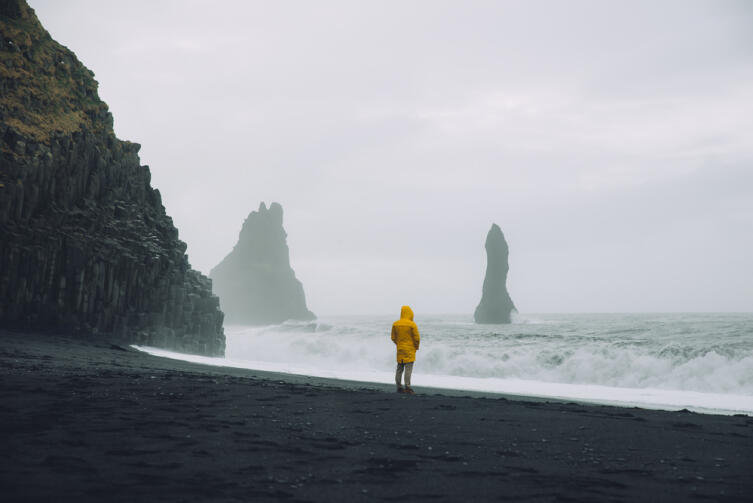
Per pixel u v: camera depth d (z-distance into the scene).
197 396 9.86
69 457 5.00
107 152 38.53
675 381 24.52
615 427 8.27
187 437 6.12
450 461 5.51
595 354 28.17
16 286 30.17
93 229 34.72
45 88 36.84
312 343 43.84
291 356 43.56
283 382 14.70
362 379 24.19
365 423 7.79
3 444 5.46
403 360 14.73
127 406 8.27
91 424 6.66
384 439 6.59
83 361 17.20
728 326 57.38
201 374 15.63
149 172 43.41
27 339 25.50
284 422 7.53
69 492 3.95
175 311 38.84
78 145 35.91
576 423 8.55
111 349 27.23
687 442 7.14
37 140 33.31
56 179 34.16
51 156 33.53
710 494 4.47
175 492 4.07
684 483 4.86
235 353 45.19
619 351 27.75
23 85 35.25
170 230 42.09
